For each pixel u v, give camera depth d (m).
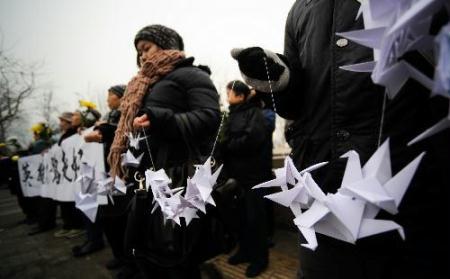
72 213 3.95
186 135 1.30
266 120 2.58
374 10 0.42
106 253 3.02
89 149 2.30
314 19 0.85
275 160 3.81
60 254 3.13
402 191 0.46
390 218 0.66
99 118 3.50
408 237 0.64
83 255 2.99
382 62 0.40
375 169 0.49
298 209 0.58
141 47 1.66
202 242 1.27
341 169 0.74
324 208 0.52
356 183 0.49
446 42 0.33
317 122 0.83
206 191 0.89
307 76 0.87
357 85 0.71
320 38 0.83
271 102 0.95
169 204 0.98
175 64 1.52
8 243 3.78
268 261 2.25
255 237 2.19
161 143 1.35
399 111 0.65
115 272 2.53
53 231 4.24
